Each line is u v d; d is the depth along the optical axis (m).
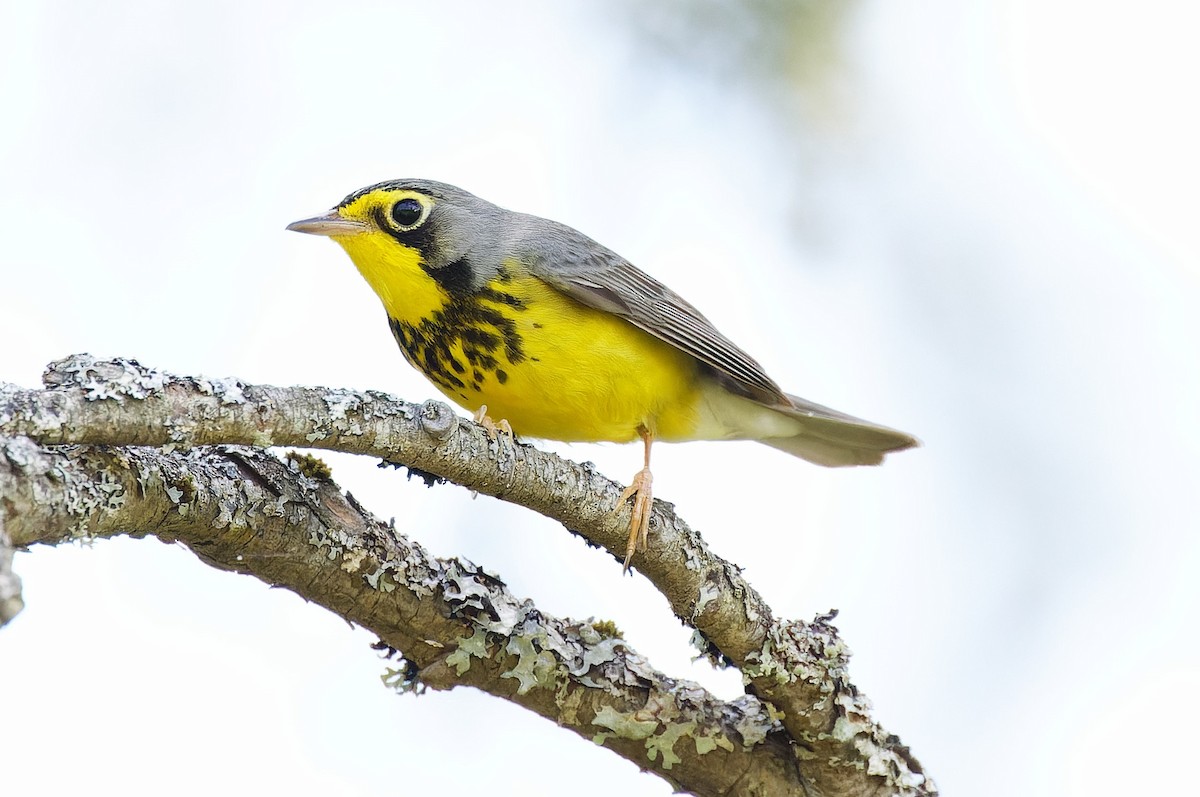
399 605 9.51
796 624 10.35
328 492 9.30
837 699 10.28
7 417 7.29
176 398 7.77
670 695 10.42
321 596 9.34
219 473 8.62
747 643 10.11
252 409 8.05
